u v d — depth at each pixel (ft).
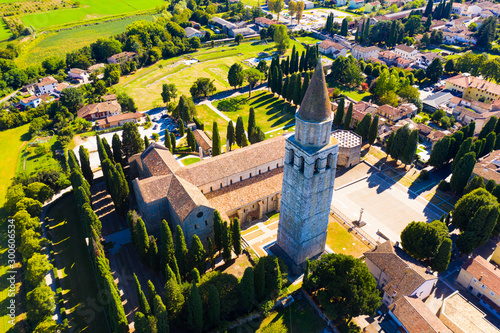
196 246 270.67
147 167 359.05
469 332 249.96
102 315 275.39
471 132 442.91
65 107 579.89
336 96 629.10
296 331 257.75
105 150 416.05
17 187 371.35
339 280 250.98
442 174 435.12
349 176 432.66
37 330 247.09
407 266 273.75
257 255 318.24
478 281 279.69
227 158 359.46
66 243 339.98
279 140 392.27
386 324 258.98
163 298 278.26
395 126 507.30
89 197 360.28
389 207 382.83
